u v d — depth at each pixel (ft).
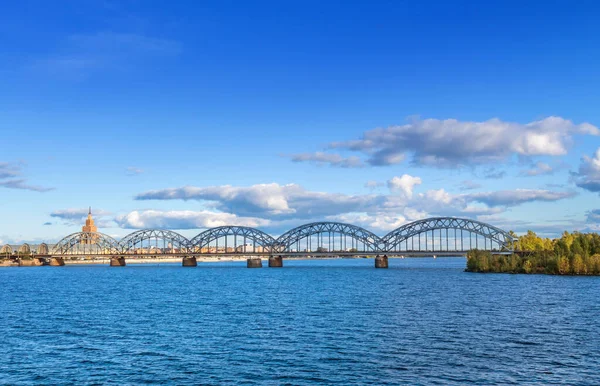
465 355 198.90
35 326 275.80
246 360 194.29
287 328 261.85
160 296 452.35
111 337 241.35
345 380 168.04
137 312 332.60
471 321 280.51
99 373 179.42
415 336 236.84
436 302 374.63
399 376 171.63
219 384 165.78
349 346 216.13
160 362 192.85
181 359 196.95
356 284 587.68
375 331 250.37
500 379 167.94
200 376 174.40
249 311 333.21
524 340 226.38
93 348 217.36
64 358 200.34
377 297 418.51
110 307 363.15
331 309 338.34
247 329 260.21
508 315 303.07
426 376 171.42
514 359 192.44
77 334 250.16
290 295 449.89
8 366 189.06
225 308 351.46
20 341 232.94
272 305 367.45
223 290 519.60
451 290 480.23
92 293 489.67
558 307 339.16
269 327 265.75
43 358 200.54
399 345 217.36
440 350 207.51
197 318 302.04
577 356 196.75
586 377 169.78
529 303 362.94
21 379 173.68
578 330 251.19
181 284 623.77
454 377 170.09
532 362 188.03
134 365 189.06
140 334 248.73
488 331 248.93
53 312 335.26
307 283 620.49
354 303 373.20
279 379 169.99
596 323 272.51
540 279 609.01
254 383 166.20
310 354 202.69
